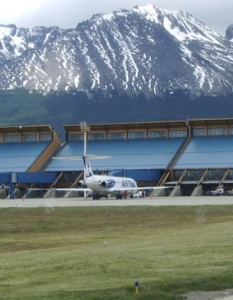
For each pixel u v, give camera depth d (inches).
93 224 7381.9
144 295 2930.6
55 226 7185.0
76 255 4195.4
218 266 3604.8
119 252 4247.0
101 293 2957.7
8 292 3051.2
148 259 3890.3
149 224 7239.2
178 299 2938.0
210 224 6811.0
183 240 4884.4
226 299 2955.2
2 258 4291.3
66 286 3159.5
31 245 5295.3
